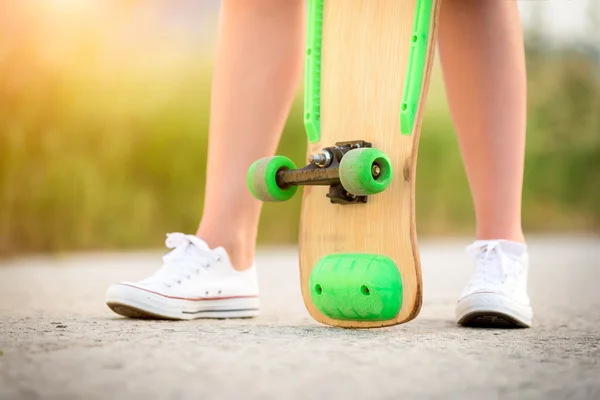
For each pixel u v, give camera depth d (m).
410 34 1.79
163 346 1.60
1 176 5.00
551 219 6.63
